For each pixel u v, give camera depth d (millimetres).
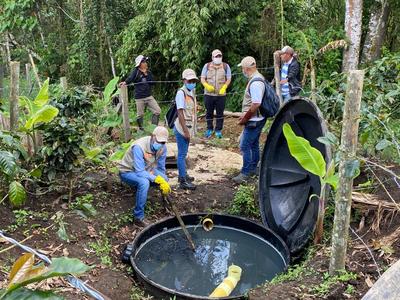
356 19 6488
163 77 8203
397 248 2914
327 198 3203
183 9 6746
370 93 3891
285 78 5211
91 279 2895
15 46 9398
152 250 3637
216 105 5953
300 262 3359
